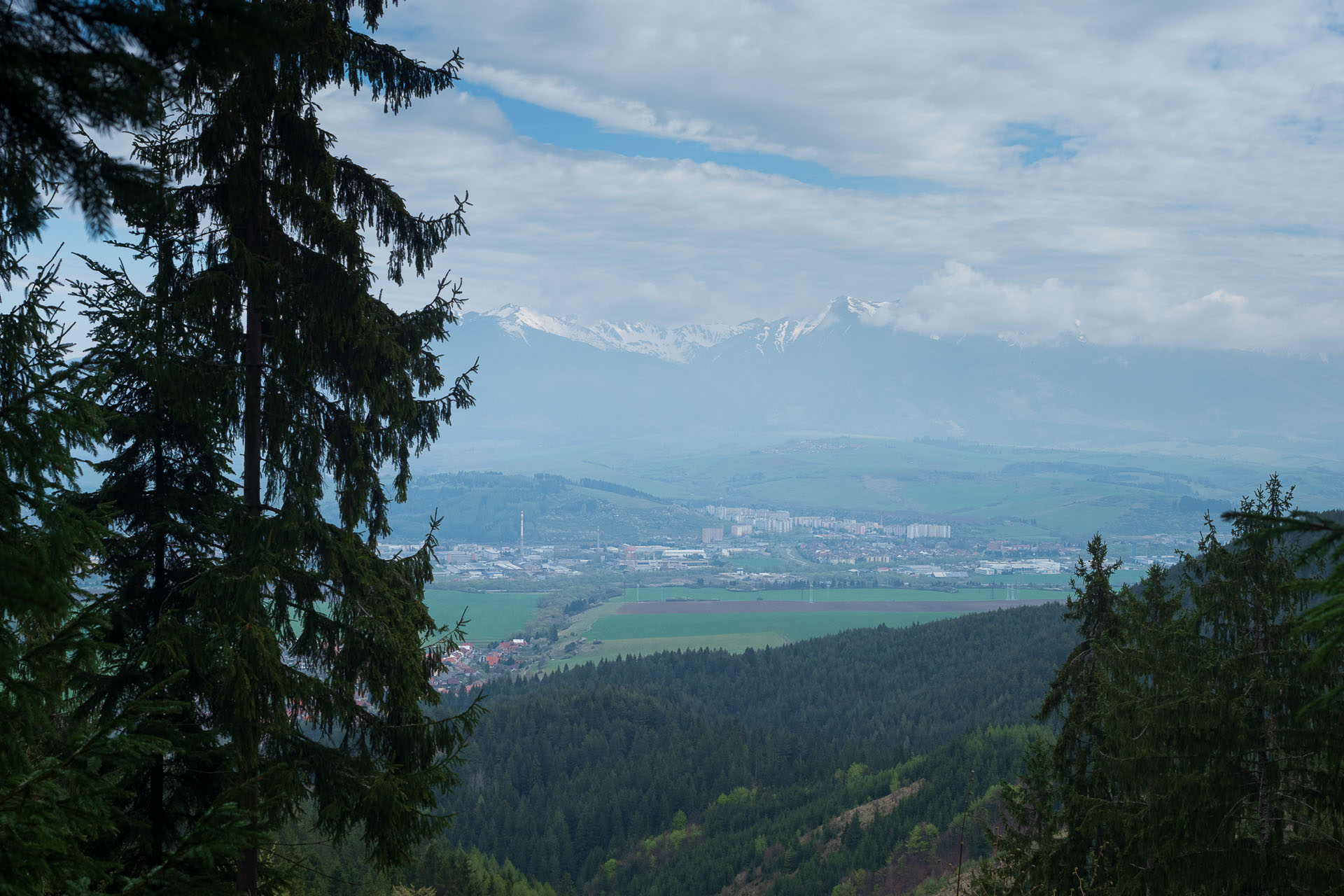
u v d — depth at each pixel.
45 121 3.41
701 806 121.81
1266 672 15.95
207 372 10.90
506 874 89.69
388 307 12.89
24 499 6.47
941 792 94.75
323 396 12.38
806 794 116.19
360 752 12.45
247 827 6.88
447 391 13.58
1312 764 15.94
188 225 11.55
